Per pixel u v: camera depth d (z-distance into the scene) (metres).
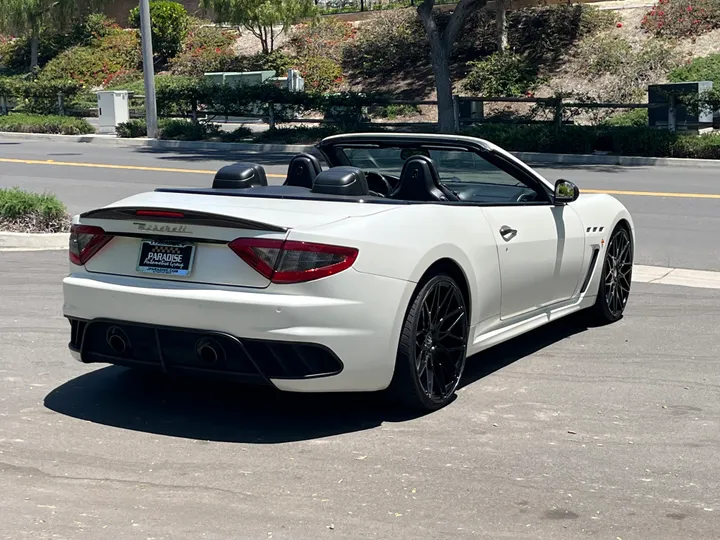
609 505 4.21
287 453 4.80
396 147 6.46
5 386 5.89
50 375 6.14
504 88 33.94
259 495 4.29
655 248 11.52
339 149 6.65
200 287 4.98
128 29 49.75
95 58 46.78
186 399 5.66
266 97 29.58
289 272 4.81
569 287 6.95
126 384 5.96
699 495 4.34
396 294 5.04
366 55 40.81
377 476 4.52
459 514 4.10
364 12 44.94
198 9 48.94
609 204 7.55
